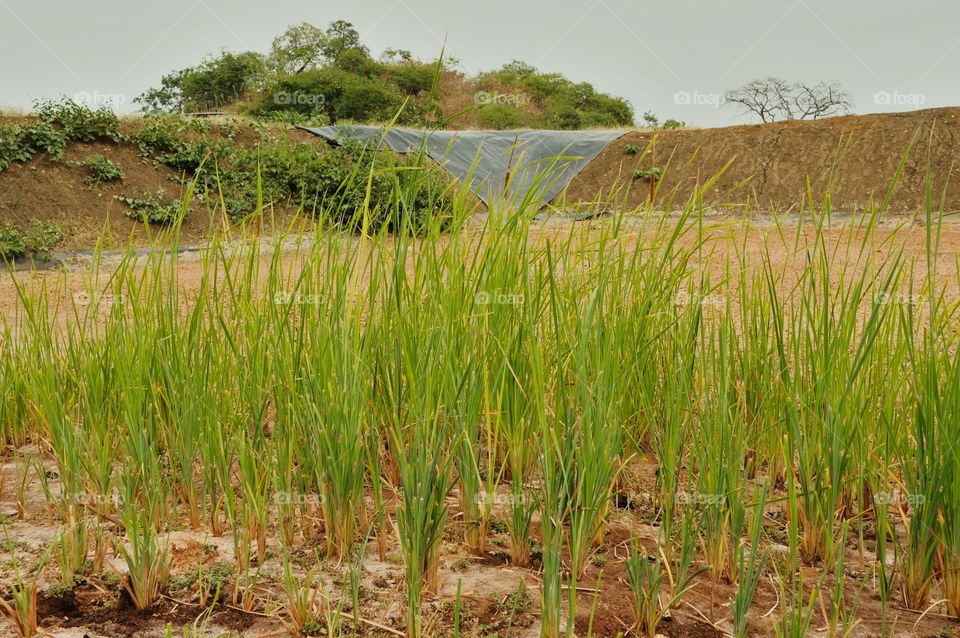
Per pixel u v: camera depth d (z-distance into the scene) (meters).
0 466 3.38
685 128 22.59
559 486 2.37
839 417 2.37
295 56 43.59
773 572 2.43
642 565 2.07
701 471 2.43
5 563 2.46
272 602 2.21
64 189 13.85
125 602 2.23
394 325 2.79
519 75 50.78
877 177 18.55
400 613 2.16
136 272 10.36
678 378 2.80
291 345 2.72
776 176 19.53
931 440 2.21
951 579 2.18
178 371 2.81
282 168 15.82
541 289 2.76
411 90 44.59
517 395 2.71
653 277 3.02
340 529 2.48
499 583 2.34
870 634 2.09
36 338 3.52
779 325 2.83
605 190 20.20
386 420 2.94
